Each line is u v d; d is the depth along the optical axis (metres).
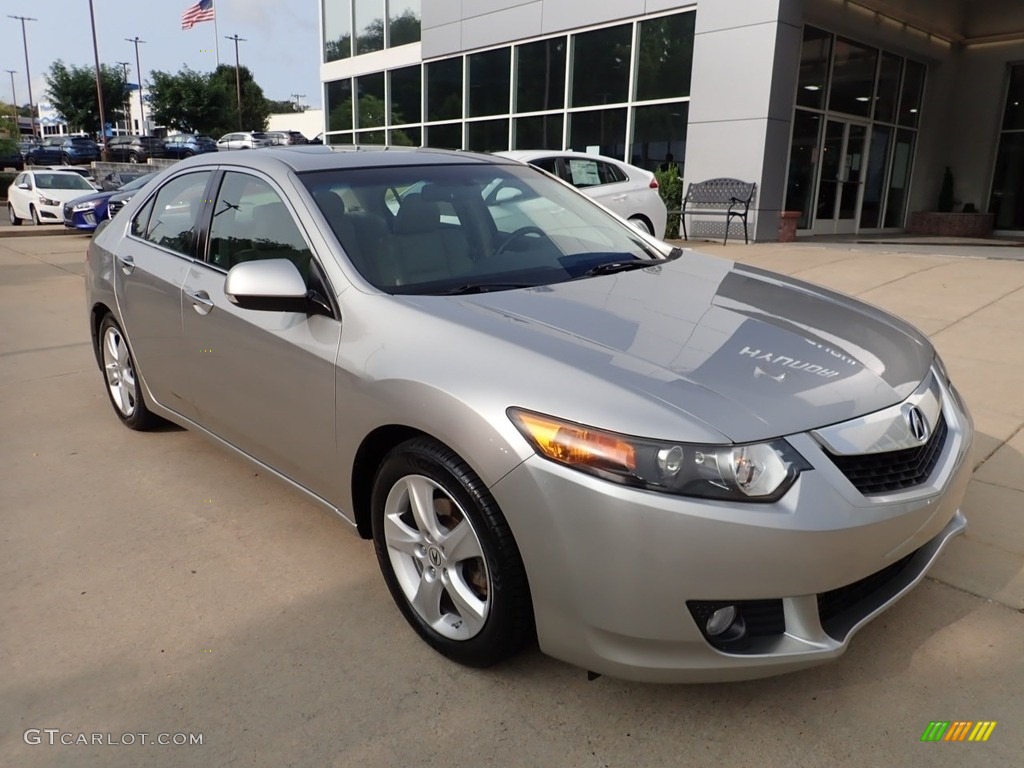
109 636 2.68
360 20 18.91
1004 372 5.01
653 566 1.97
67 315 7.96
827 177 12.99
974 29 13.82
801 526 1.96
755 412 2.06
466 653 2.44
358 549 3.24
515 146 15.52
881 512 2.08
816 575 2.00
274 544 3.28
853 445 2.11
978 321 6.16
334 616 2.78
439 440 2.33
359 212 3.03
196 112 56.94
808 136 12.40
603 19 13.33
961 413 2.65
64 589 2.96
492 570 2.25
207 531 3.38
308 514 3.54
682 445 1.97
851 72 12.74
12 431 4.60
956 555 3.03
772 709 2.28
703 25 11.73
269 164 3.30
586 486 2.01
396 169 3.38
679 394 2.08
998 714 2.23
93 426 4.67
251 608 2.83
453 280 2.88
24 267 11.38
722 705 2.30
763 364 2.29
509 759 2.12
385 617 2.77
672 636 2.02
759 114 11.30
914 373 2.49
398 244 2.96
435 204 3.24
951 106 14.58
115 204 13.70
